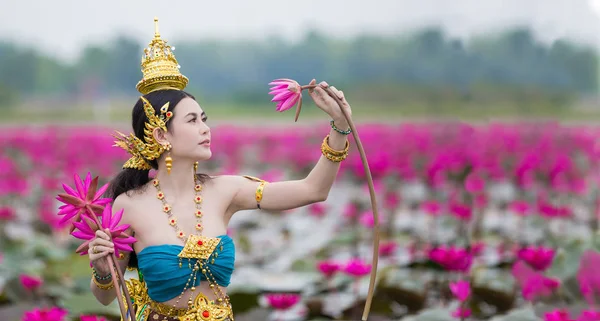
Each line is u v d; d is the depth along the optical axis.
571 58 68.19
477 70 69.69
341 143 3.83
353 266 5.96
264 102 77.06
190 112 3.80
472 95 54.94
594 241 6.65
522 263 5.83
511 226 9.88
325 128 21.55
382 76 75.06
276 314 6.17
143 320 3.76
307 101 57.78
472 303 6.13
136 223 3.75
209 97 83.50
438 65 71.25
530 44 69.25
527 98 53.53
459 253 5.88
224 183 3.95
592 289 5.40
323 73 87.19
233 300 6.07
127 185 3.89
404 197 12.53
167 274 3.65
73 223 3.40
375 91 61.31
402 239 9.40
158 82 3.87
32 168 16.05
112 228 3.42
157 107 3.78
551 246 8.14
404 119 43.59
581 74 67.94
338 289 6.52
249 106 71.56
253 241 9.85
